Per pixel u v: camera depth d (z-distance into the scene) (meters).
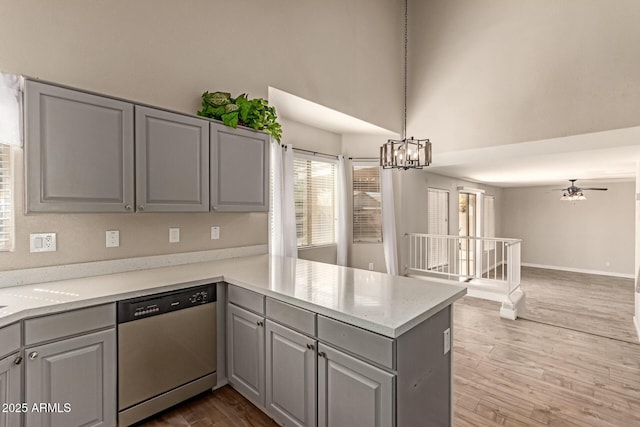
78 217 2.11
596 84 3.64
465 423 2.05
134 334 1.83
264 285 1.97
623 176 6.40
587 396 2.37
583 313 4.52
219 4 2.79
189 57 2.60
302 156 4.39
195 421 1.99
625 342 3.41
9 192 1.87
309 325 1.66
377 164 5.06
